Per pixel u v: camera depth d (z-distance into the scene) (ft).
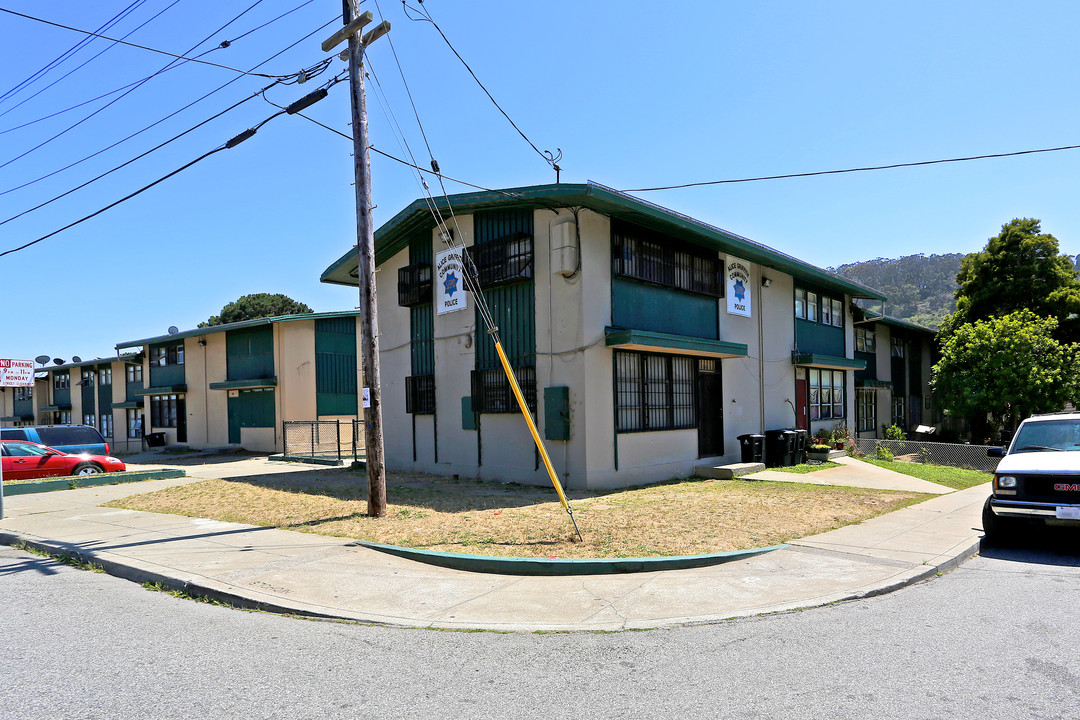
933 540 27.73
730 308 55.72
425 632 17.48
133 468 67.15
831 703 13.02
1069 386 70.13
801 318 67.77
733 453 55.36
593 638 17.01
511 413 45.16
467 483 45.39
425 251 52.60
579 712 12.73
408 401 53.67
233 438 89.15
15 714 12.62
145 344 104.01
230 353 89.97
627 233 45.11
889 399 92.68
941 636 16.94
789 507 35.01
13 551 28.27
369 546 25.94
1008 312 91.76
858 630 17.48
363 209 31.68
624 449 43.88
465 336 48.65
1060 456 27.99
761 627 17.76
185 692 13.69
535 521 30.14
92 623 18.39
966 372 75.00
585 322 41.45
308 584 21.34
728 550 25.07
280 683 14.17
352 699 13.35
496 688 13.92
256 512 34.17
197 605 20.15
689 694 13.53
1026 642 16.42
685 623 18.03
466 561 23.36
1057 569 24.26
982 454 62.59
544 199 40.47
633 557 23.70
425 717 12.54
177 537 28.50
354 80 31.60
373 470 31.63
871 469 55.36
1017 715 12.41
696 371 52.01
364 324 31.78
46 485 46.62
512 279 44.50
